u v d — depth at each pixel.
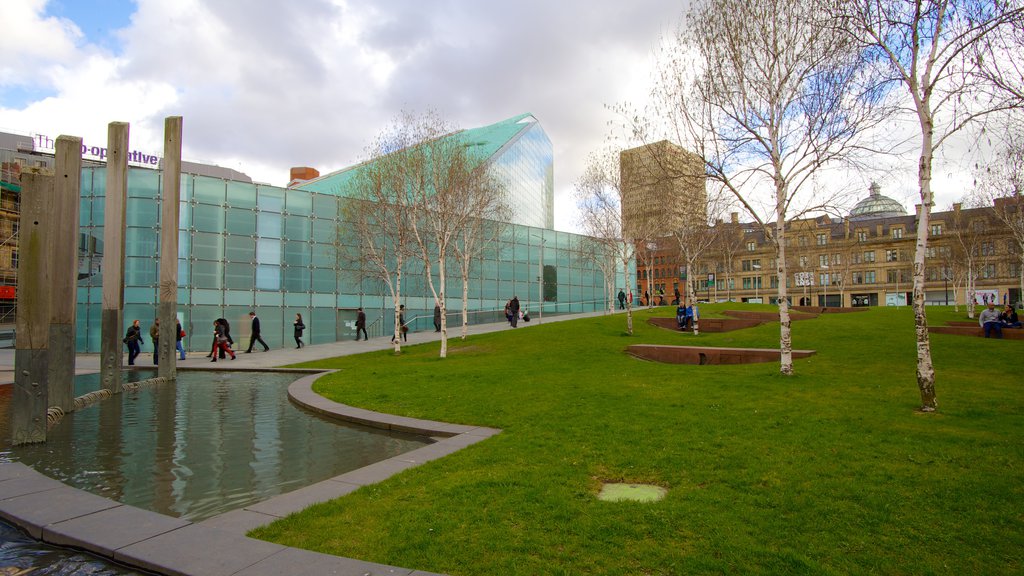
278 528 5.18
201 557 4.57
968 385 12.20
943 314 34.53
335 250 33.38
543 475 6.64
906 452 7.16
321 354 25.42
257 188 31.42
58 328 12.13
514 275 45.59
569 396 12.17
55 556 4.90
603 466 7.04
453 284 40.66
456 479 6.57
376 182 24.70
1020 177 23.58
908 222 83.44
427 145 23.89
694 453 7.42
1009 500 5.47
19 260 9.45
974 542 4.60
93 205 28.66
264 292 31.31
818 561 4.31
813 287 89.88
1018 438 7.70
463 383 14.70
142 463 8.20
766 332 25.98
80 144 11.48
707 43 13.98
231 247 30.47
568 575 4.14
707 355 19.56
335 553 4.61
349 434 10.08
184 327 28.86
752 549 4.49
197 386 16.75
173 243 18.30
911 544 4.58
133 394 15.18
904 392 11.45
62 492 6.46
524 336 27.12
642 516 5.24
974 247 37.59
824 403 10.48
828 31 12.12
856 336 23.09
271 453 8.77
